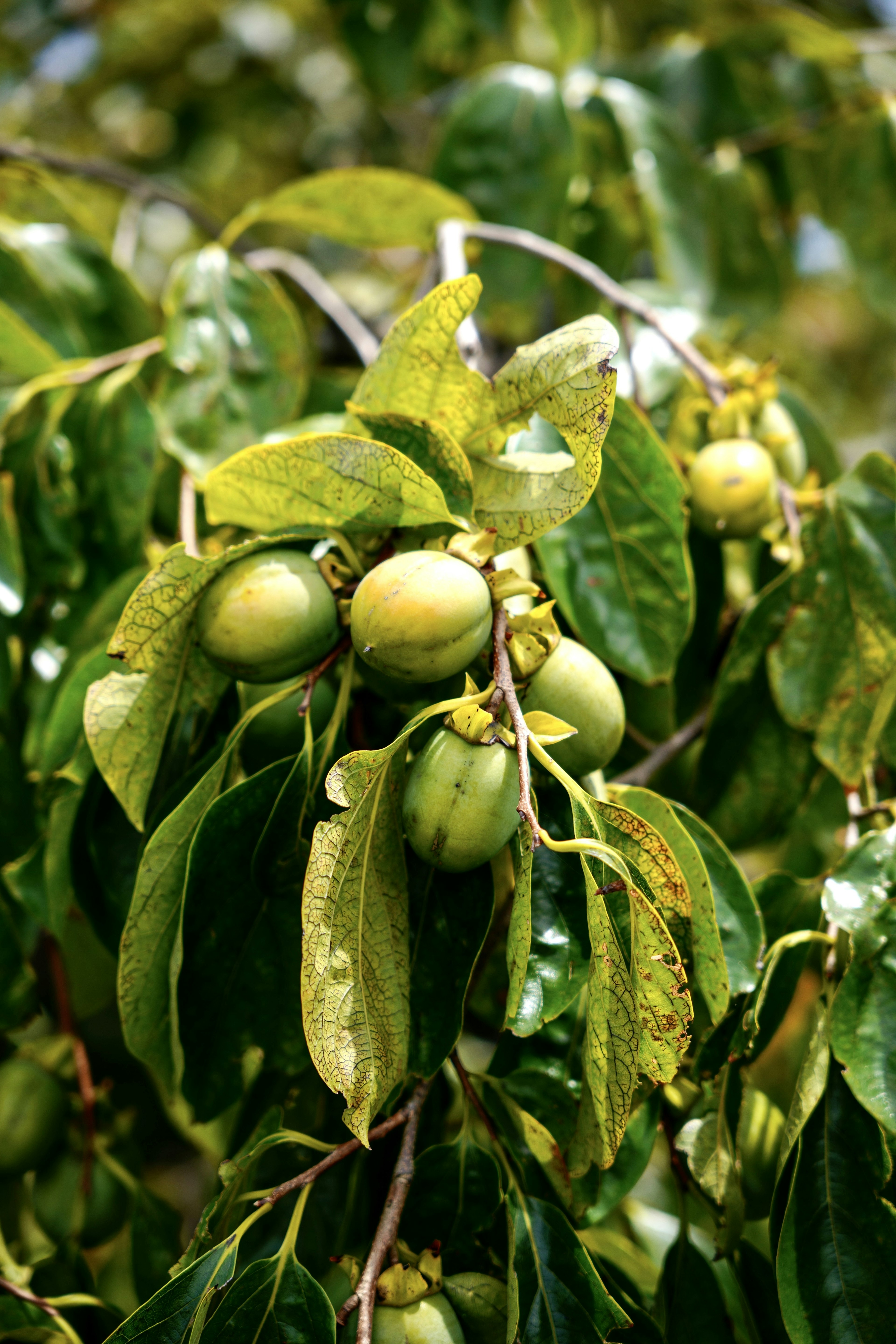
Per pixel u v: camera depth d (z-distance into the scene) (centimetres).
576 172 130
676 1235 109
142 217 204
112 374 117
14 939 111
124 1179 113
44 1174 113
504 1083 101
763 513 110
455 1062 100
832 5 199
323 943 92
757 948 102
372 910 94
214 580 97
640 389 116
